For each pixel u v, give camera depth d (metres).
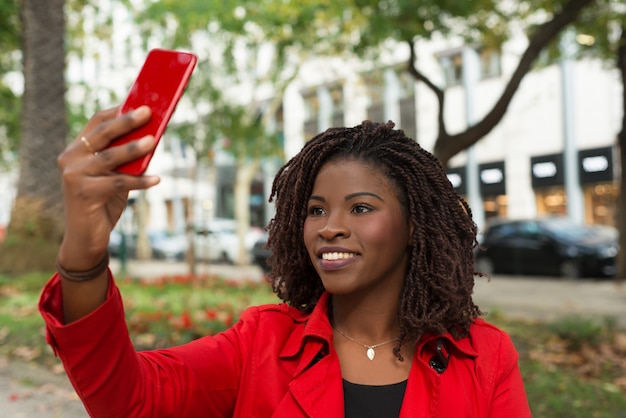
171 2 14.88
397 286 1.47
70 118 18.11
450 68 26.62
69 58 18.00
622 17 11.97
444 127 10.30
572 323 6.82
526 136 25.09
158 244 27.28
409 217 1.45
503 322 8.01
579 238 15.43
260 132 19.45
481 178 26.62
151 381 1.23
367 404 1.37
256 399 1.36
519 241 15.96
